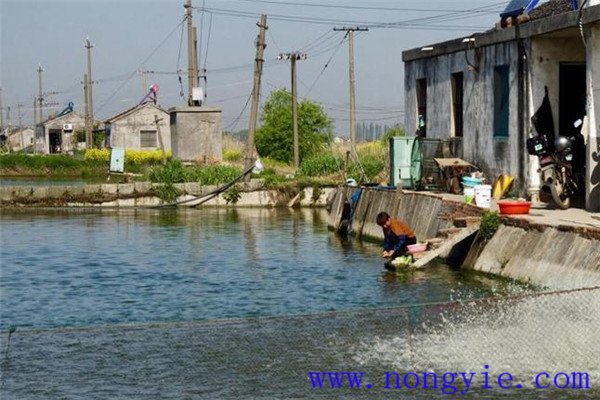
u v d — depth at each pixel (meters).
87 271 28.03
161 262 29.62
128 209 49.59
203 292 24.16
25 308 22.56
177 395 14.59
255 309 21.72
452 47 34.47
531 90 29.14
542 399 13.99
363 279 25.16
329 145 73.19
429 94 37.09
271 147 73.81
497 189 30.22
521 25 29.20
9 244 34.59
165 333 18.03
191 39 62.66
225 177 51.72
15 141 165.75
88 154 89.00
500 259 23.91
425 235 29.20
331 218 39.47
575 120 29.45
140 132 98.50
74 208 50.06
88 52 110.19
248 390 14.70
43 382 15.27
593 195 25.31
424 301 21.50
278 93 78.06
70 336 18.05
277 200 50.47
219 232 38.19
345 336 17.20
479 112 32.66
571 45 29.11
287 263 28.83
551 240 21.98
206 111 61.16
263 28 52.06
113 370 15.69
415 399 14.14
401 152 35.44
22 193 50.44
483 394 14.26
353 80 55.62
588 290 17.83
